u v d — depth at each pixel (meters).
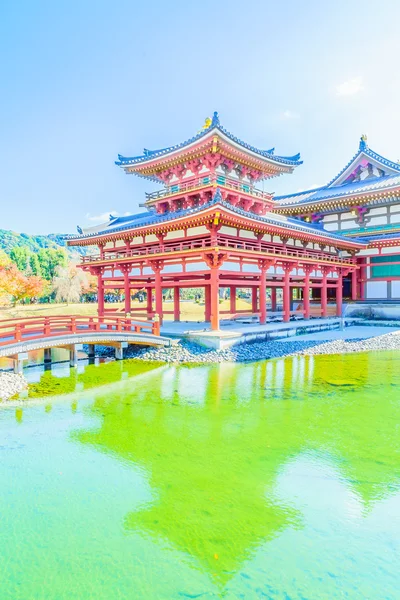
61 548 5.80
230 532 6.12
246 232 23.66
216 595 4.89
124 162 30.78
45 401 13.02
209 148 25.31
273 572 5.27
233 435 9.98
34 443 9.63
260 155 28.16
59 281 60.84
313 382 15.19
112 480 7.78
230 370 17.25
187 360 18.95
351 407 12.17
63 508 6.83
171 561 5.51
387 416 11.32
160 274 24.41
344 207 39.31
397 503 6.88
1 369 17.58
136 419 11.25
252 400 12.95
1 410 12.10
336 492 7.24
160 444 9.49
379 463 8.36
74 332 17.62
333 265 31.36
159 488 7.45
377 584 5.04
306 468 8.16
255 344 21.70
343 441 9.53
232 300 32.97
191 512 6.66
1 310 50.09
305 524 6.30
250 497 7.09
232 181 27.25
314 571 5.28
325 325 28.00
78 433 10.25
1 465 8.45
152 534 6.10
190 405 12.46
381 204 37.16
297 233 25.67
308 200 40.47
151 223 22.88
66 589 5.02
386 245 33.75
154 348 20.84
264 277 24.64
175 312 31.30
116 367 18.09
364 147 40.41
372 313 33.84
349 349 22.03
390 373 16.70
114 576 5.24
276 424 10.73
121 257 26.38
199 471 8.10
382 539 5.93
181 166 28.70
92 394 13.80
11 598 4.88
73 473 8.09
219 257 20.92
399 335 25.98
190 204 27.52
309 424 10.70
